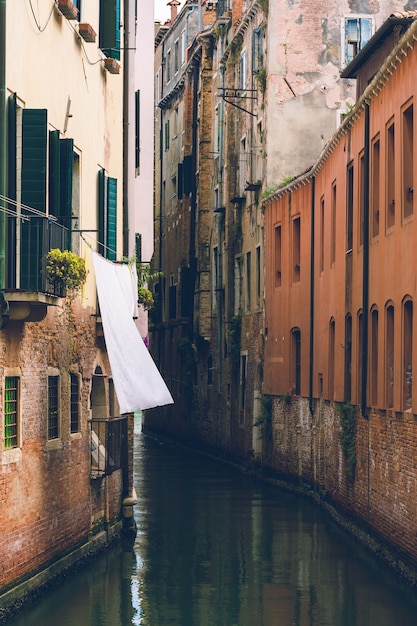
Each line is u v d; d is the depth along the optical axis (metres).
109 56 24.73
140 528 27.77
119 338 21.05
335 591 20.50
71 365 21.27
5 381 17.11
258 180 42.56
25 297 16.59
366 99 26.89
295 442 36.50
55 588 20.06
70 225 19.69
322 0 41.62
